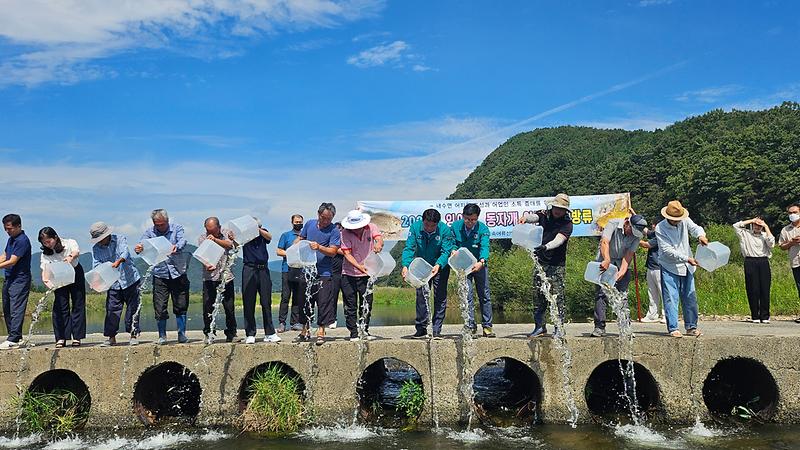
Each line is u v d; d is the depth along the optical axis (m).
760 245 10.69
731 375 9.56
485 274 8.90
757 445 7.33
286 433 8.03
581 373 8.38
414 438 7.77
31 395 8.40
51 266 8.03
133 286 8.91
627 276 8.83
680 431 7.95
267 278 8.71
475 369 8.34
